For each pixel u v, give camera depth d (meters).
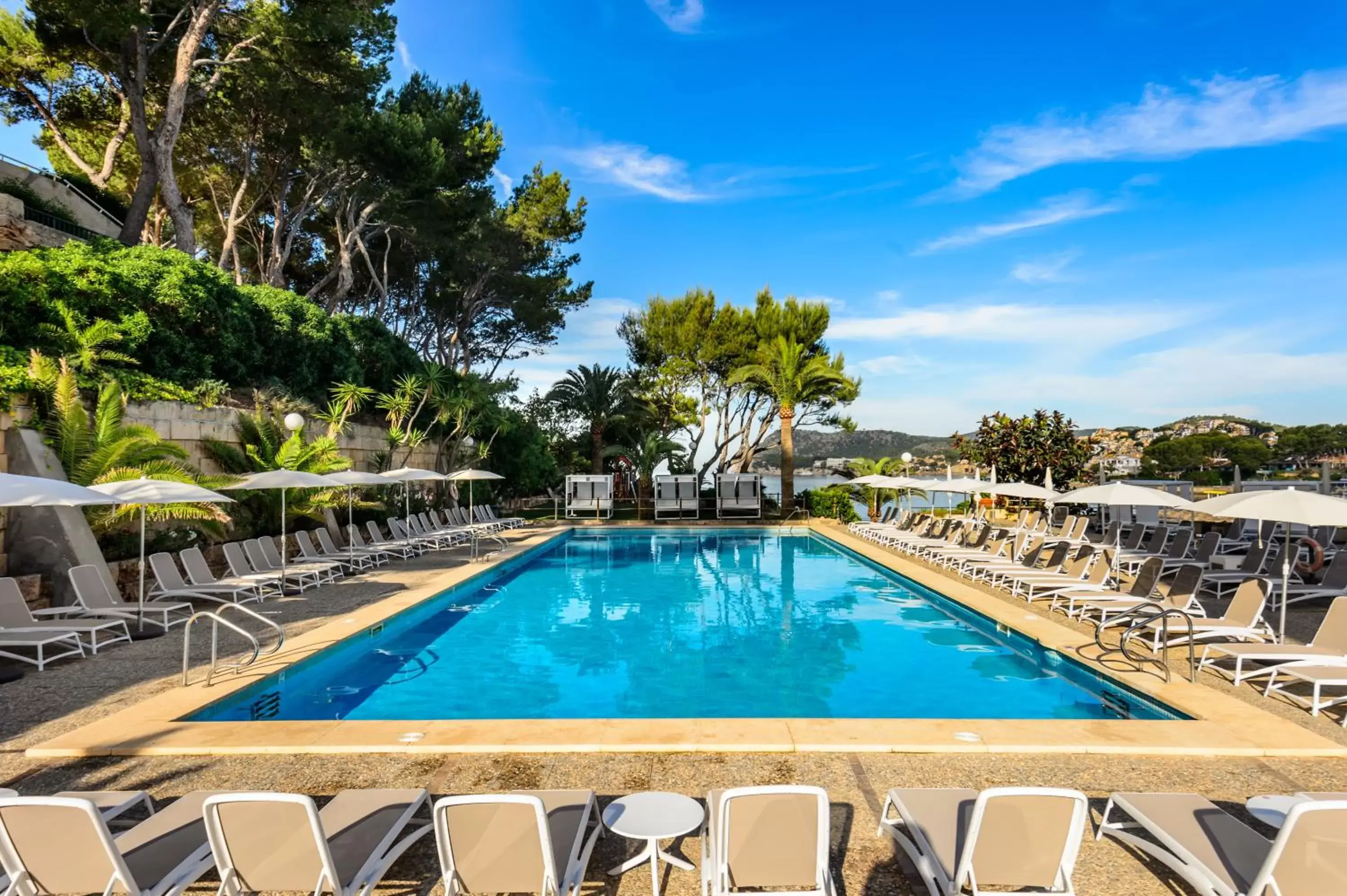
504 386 25.25
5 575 8.78
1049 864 2.84
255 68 18.47
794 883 2.87
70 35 16.97
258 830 2.81
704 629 10.23
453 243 26.52
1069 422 22.06
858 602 12.08
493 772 4.46
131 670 6.69
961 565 12.75
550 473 29.62
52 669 6.72
